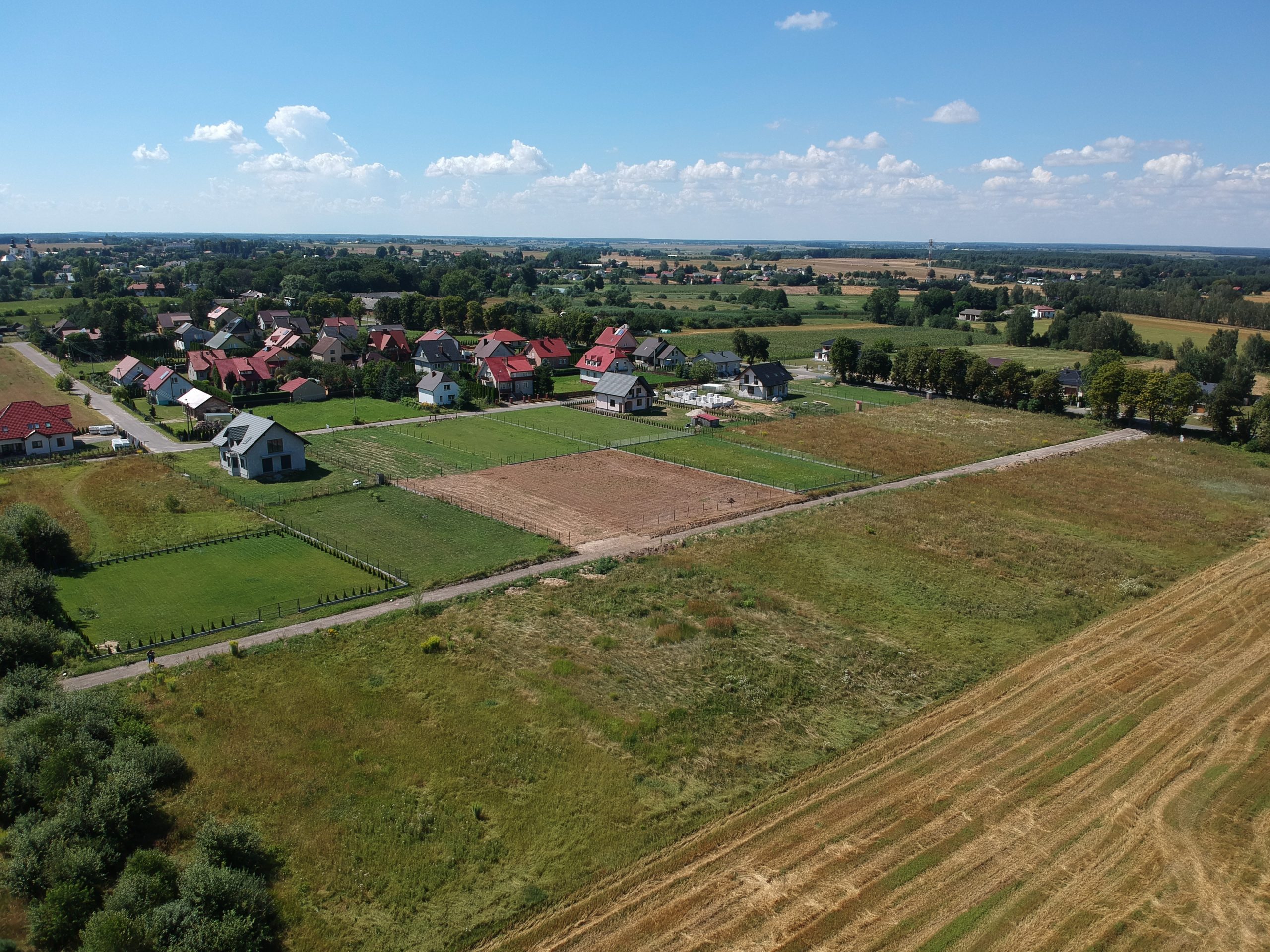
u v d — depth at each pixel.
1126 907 26.88
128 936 23.80
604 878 28.45
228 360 116.38
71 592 51.28
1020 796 32.53
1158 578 55.41
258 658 43.00
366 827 30.88
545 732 36.84
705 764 34.78
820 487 75.94
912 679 41.91
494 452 86.81
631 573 54.94
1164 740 36.38
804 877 28.28
